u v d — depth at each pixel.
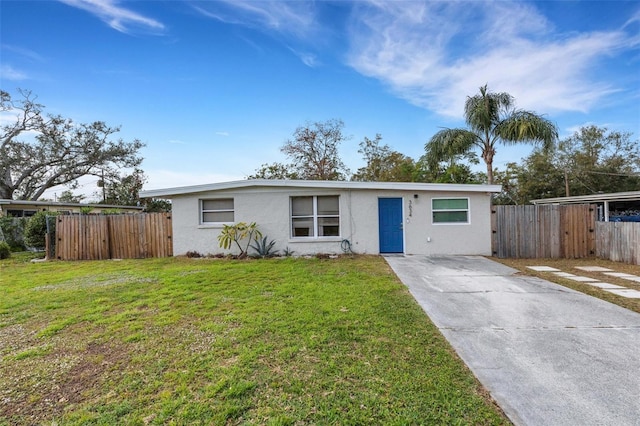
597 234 9.86
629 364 3.18
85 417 2.45
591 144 26.06
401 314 4.64
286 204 10.84
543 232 10.10
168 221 11.45
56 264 10.30
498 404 2.55
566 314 4.68
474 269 8.16
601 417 2.38
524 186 25.58
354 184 10.48
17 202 16.78
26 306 5.33
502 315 4.65
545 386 2.80
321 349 3.51
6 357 3.52
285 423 2.32
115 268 9.09
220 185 10.81
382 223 10.76
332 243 10.77
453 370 3.07
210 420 2.37
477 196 10.49
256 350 3.48
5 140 24.16
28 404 2.66
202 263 9.59
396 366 3.15
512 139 14.56
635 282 6.67
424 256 10.27
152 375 3.04
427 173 20.02
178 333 4.03
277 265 8.85
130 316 4.72
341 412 2.44
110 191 28.53
